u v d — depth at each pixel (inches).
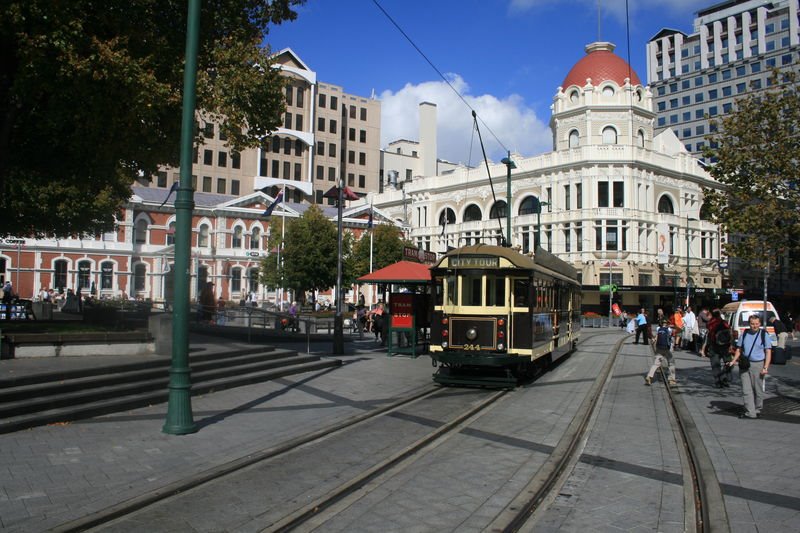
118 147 572.4
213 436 362.3
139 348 538.3
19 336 481.4
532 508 253.9
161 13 574.9
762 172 506.9
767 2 3681.1
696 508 253.9
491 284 581.9
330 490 268.2
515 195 2412.6
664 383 636.7
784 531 224.7
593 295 2198.6
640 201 2206.0
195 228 2309.3
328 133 3427.7
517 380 606.5
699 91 3983.8
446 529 225.6
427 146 3280.0
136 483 270.8
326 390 546.0
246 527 224.7
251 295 2262.6
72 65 486.3
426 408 476.1
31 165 674.8
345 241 2012.8
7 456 305.7
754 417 443.8
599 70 2263.8
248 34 632.4
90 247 2096.5
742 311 858.1
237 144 613.3
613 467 315.9
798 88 497.4
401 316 863.7
